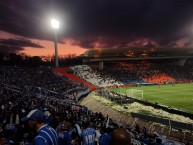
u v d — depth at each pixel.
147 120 29.28
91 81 86.50
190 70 109.81
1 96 28.98
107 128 10.00
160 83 90.38
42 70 78.19
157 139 12.77
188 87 76.50
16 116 14.33
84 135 7.95
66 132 5.96
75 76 87.69
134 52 109.19
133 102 48.66
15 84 51.84
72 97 47.56
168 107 41.16
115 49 106.00
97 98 52.44
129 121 32.34
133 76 97.81
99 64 103.19
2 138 6.99
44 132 4.70
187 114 36.56
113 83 88.19
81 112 25.25
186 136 23.77
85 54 103.81
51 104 27.44
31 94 36.28
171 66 113.31
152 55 111.81
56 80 70.69
